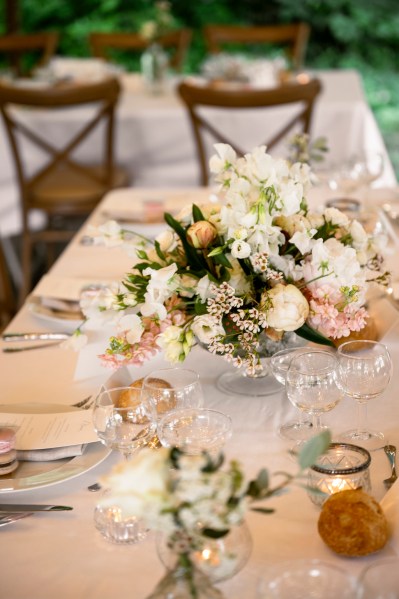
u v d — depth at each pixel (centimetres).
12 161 363
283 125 353
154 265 131
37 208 339
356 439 122
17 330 166
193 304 129
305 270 124
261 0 654
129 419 112
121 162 369
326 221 134
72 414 128
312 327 126
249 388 140
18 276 384
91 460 118
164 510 77
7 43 451
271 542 101
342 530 96
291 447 122
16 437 123
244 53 639
